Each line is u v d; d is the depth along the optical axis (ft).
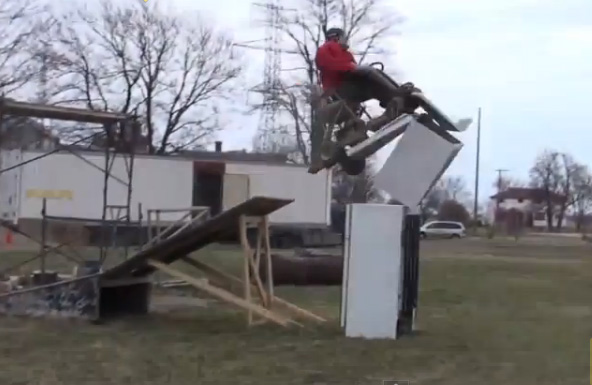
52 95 149.28
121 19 179.52
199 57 189.98
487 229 285.84
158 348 33.37
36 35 137.90
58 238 106.73
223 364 30.09
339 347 33.91
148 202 111.55
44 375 27.55
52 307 40.47
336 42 30.71
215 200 122.01
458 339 37.45
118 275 40.98
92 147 109.91
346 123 30.01
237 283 43.50
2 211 107.45
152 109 184.24
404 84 31.07
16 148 106.83
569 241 234.79
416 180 32.73
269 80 172.24
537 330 41.98
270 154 171.83
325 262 65.51
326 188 123.65
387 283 36.17
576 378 29.35
